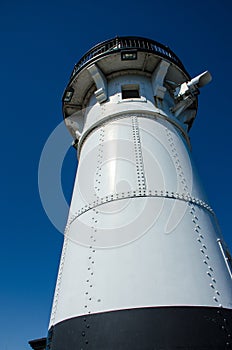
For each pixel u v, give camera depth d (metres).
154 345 3.95
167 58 8.62
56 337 4.85
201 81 8.63
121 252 5.01
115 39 9.16
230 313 4.54
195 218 5.72
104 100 8.33
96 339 4.23
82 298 4.82
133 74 8.90
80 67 8.95
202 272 4.84
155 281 4.56
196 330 4.12
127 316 4.26
